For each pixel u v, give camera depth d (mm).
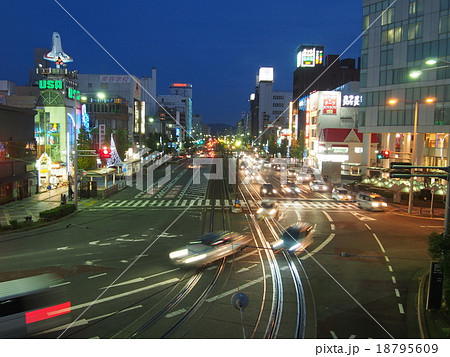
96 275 17484
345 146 79500
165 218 31766
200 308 14000
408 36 53906
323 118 83375
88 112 90812
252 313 13633
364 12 59781
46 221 28922
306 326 12727
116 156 67125
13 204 38344
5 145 38625
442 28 50125
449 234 15117
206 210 36062
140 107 114875
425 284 17000
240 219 31797
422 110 52812
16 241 23828
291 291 15891
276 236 25734
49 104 55156
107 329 12164
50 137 54625
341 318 13422
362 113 60781
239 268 18844
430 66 51688
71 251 21531
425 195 42719
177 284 16438
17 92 81062
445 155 54594
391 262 20328
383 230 28234
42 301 11531
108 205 38406
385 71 57125
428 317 13508
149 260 19875
